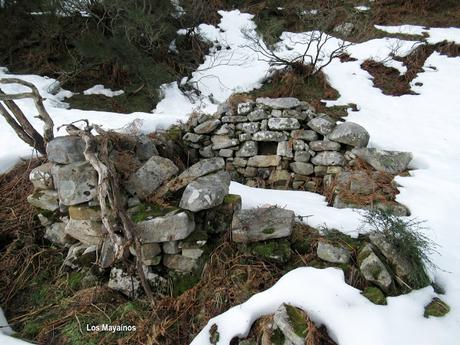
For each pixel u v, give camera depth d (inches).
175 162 185.2
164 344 95.3
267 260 108.0
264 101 201.5
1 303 116.2
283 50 411.5
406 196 147.9
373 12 454.6
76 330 101.2
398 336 81.7
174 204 117.9
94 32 364.5
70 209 119.3
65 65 368.8
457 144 226.2
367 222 112.7
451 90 314.3
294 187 198.7
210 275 107.6
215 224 118.4
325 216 127.4
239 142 208.1
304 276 95.1
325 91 327.0
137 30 353.7
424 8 451.2
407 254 101.8
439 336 83.8
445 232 126.8
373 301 89.6
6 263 125.8
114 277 111.5
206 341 88.2
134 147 139.5
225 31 462.9
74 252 124.5
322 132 189.2
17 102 255.6
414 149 212.1
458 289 101.7
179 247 112.0
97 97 341.7
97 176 115.3
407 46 378.3
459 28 409.7
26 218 136.4
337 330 82.9
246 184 209.2
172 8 398.3
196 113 213.6
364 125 264.8
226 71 383.6
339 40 405.7
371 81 344.8
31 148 177.3
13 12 378.3
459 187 150.6
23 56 378.0
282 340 83.4
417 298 93.4
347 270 99.8
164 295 108.6
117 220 110.6
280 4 499.2
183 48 414.0
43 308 111.6
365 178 157.1
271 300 90.9
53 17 372.2
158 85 342.3
